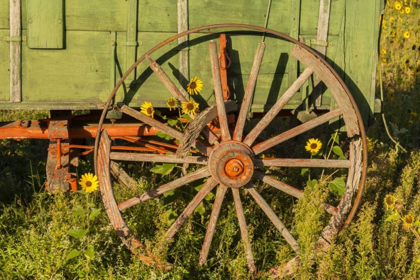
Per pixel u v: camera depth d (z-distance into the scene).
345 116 4.30
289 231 4.67
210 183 4.23
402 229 4.71
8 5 3.96
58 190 4.25
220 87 4.10
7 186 5.41
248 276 4.19
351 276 4.14
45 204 5.00
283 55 4.39
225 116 4.14
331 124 4.62
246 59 4.34
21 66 4.06
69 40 4.08
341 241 4.43
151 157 4.20
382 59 7.98
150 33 4.16
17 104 4.07
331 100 4.47
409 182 5.22
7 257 4.25
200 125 4.06
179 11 4.15
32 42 4.02
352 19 4.42
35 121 4.58
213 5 4.21
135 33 4.12
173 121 4.31
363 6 4.42
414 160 5.76
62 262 4.02
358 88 4.53
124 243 4.17
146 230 4.66
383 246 4.49
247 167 4.14
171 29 4.18
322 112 4.80
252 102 4.41
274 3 4.29
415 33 9.07
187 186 4.95
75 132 4.54
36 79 4.09
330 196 5.45
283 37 4.21
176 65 4.24
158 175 5.68
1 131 4.43
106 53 4.13
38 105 4.10
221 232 4.64
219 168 4.11
